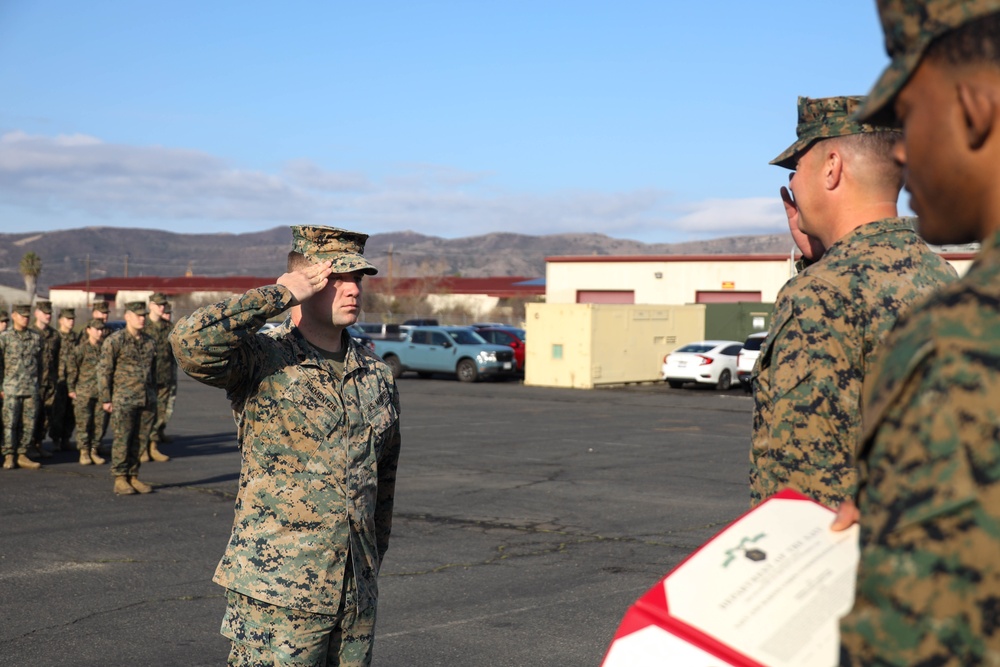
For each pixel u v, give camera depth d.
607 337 29.69
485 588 6.84
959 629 1.05
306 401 3.48
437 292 80.56
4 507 10.05
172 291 78.38
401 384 29.95
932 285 2.30
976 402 1.06
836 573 1.50
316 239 3.65
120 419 10.79
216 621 6.12
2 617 6.17
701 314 32.72
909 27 1.21
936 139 1.21
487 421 19.17
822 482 2.22
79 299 84.88
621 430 17.62
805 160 2.52
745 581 1.53
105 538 8.53
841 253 2.35
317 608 3.36
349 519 3.47
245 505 3.45
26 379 12.88
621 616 6.17
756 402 2.44
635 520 9.36
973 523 1.05
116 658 5.42
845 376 2.23
